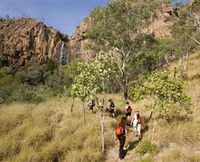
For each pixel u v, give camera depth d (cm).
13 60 6341
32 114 1252
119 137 720
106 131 947
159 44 2244
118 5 1645
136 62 2328
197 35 1962
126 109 1102
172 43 2353
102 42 1844
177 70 2416
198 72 2145
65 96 2156
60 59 6706
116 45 1814
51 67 5647
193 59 3020
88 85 836
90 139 825
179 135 747
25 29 6938
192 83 1672
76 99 1859
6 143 721
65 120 1158
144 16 1720
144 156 686
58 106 1584
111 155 760
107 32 1730
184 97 866
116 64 1526
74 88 938
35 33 6988
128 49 1862
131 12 1680
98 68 813
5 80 2786
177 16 2195
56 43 7206
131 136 883
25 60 6512
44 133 861
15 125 1029
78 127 1005
